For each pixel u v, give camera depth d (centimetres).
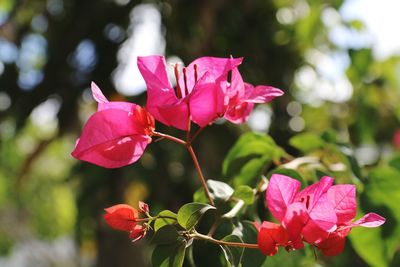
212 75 45
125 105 45
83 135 44
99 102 44
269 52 107
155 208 89
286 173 51
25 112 102
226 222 47
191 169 89
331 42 109
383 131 98
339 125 109
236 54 103
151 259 43
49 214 316
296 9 114
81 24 100
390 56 101
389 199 55
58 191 294
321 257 63
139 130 44
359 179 55
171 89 45
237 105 46
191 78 45
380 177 55
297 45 109
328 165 56
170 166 90
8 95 105
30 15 111
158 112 44
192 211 43
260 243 43
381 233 55
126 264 94
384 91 99
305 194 44
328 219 43
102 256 95
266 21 108
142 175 89
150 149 89
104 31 101
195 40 98
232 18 104
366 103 94
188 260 50
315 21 105
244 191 47
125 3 100
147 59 45
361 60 93
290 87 109
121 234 95
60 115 103
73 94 101
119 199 91
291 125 105
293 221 43
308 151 59
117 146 44
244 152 55
